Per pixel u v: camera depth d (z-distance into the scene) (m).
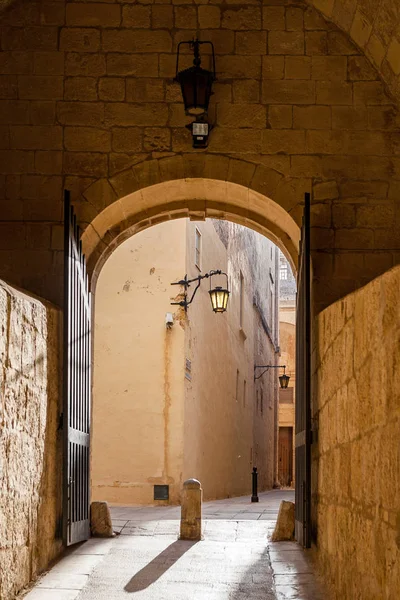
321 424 7.88
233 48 10.12
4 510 6.27
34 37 10.13
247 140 9.96
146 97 10.06
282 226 10.55
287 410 40.06
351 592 5.64
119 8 10.21
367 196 9.83
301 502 9.01
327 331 7.46
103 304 15.38
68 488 8.26
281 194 9.87
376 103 10.01
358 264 9.68
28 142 9.95
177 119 10.04
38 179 9.89
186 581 7.66
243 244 23.89
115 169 9.94
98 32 10.17
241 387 23.47
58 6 10.20
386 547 4.52
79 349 9.16
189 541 9.57
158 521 10.76
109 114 10.03
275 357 34.28
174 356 15.03
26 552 7.02
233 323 21.77
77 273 9.10
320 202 9.82
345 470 6.09
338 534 6.39
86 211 9.85
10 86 10.03
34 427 7.26
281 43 10.12
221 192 10.35
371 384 5.04
